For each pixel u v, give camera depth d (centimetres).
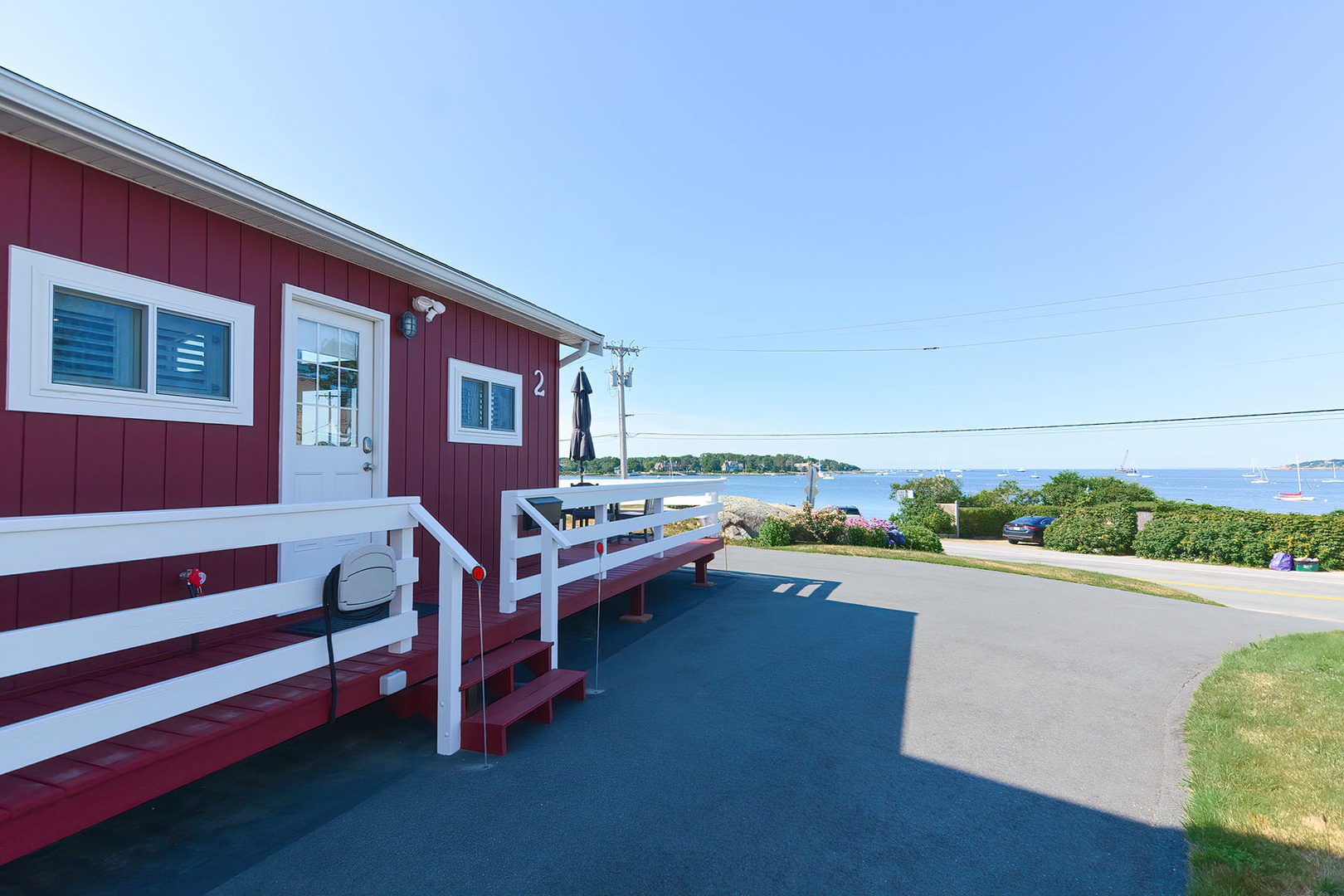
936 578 1069
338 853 260
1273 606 1148
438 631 389
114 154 326
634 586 685
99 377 344
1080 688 521
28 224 315
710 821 293
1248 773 352
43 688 301
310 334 471
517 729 406
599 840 274
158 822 284
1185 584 1462
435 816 292
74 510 329
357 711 423
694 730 409
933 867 262
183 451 380
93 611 333
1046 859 271
